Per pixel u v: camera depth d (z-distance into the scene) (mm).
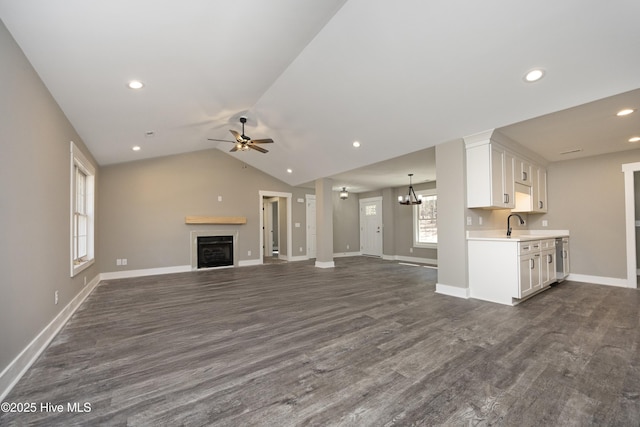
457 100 3389
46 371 2045
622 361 2119
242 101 4297
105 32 2053
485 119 3578
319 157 6051
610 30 2240
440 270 4328
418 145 4559
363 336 2635
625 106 3027
